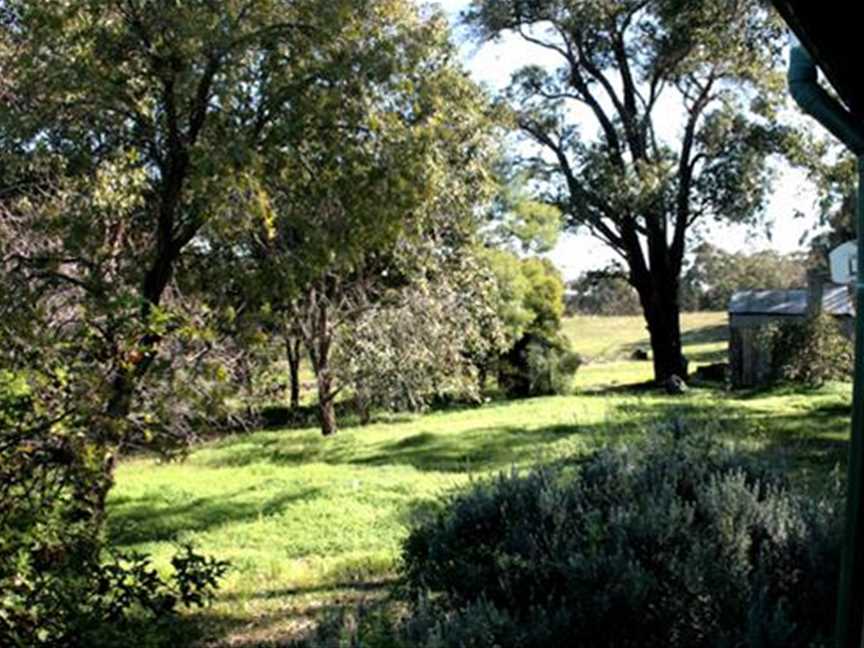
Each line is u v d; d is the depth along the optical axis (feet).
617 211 77.87
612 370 101.19
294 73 26.94
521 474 21.93
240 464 47.11
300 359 65.92
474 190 50.11
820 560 13.37
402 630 11.93
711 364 90.12
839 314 74.64
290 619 20.07
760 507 14.83
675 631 12.25
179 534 30.37
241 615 20.61
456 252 54.24
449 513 16.53
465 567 14.05
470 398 64.85
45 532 12.66
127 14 25.30
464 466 40.22
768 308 88.63
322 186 27.94
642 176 76.07
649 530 13.67
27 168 27.50
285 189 28.66
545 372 76.48
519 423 53.98
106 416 13.87
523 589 13.19
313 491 36.09
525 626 11.62
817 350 67.21
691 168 79.56
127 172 26.27
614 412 50.60
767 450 24.22
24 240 26.16
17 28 28.45
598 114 80.64
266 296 28.09
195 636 19.01
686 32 63.46
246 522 31.91
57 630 12.60
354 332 51.65
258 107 27.32
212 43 25.53
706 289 169.17
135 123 28.17
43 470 12.93
